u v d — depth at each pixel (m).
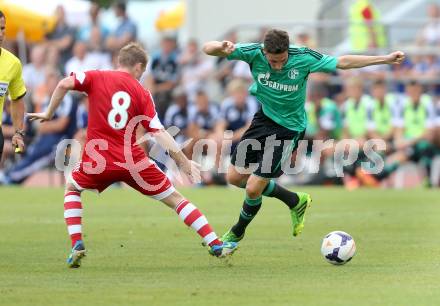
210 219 33.47
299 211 26.08
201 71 55.53
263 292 18.95
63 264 22.86
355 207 37.91
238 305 17.69
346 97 50.97
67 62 56.12
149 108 21.95
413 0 60.91
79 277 20.88
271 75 24.44
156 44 67.50
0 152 24.58
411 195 43.44
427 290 19.11
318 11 62.91
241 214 24.70
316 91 50.41
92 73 21.95
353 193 44.53
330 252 22.58
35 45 55.91
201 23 65.12
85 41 56.78
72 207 22.11
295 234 26.42
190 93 54.69
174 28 67.62
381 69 53.88
